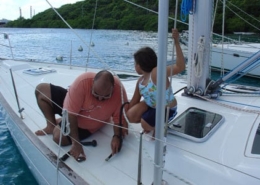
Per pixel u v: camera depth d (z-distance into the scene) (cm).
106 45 1909
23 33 3322
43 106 258
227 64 1030
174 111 220
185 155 196
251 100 286
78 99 217
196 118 241
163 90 141
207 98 279
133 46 1828
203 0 255
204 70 278
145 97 210
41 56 1534
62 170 212
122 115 223
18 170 353
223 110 257
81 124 235
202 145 205
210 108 262
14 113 324
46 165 238
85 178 203
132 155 216
